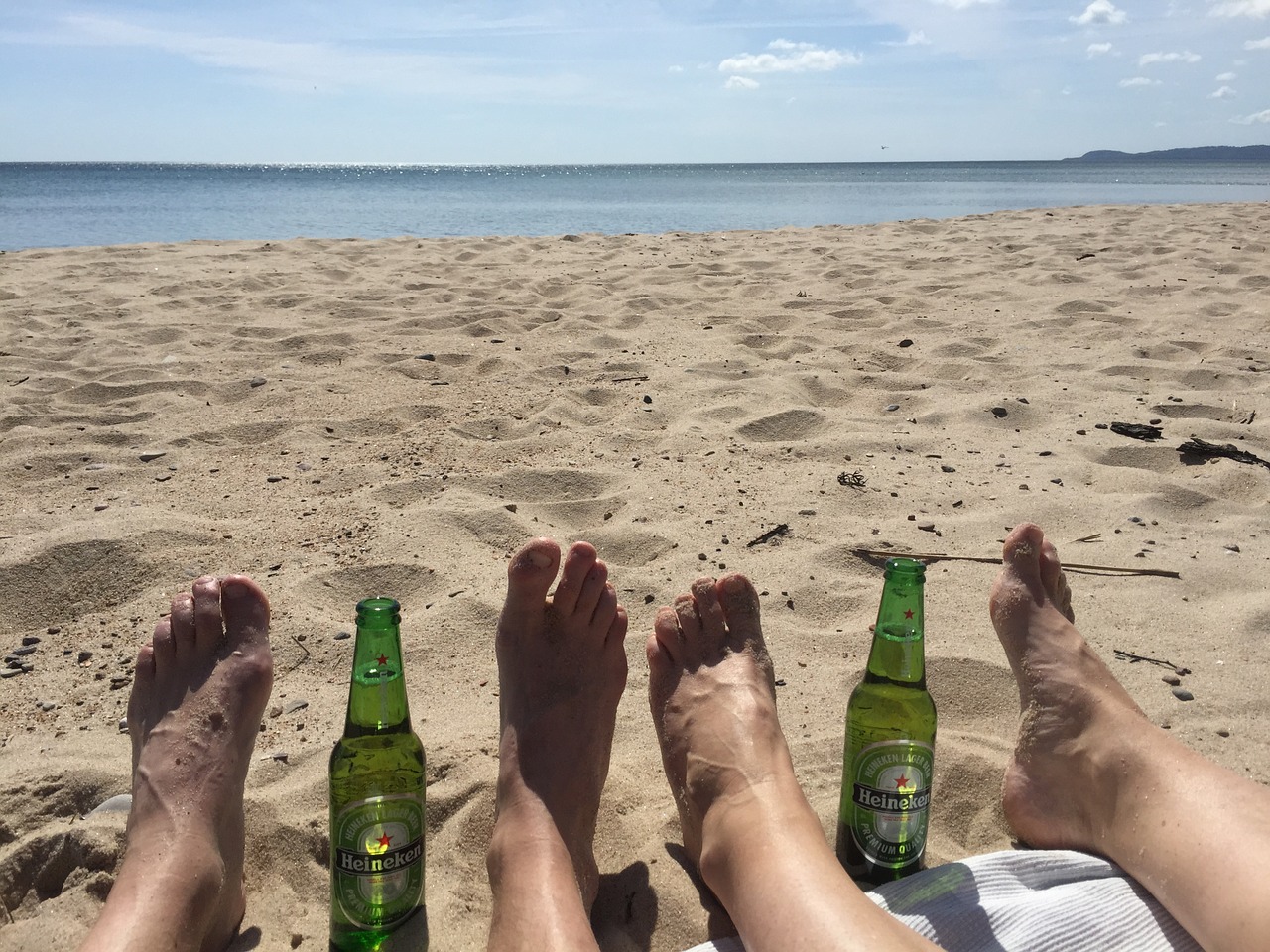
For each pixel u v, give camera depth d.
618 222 7.22
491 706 0.95
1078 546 1.29
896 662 0.69
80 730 0.90
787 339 2.41
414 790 0.65
